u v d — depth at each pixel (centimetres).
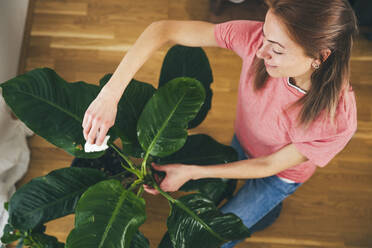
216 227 95
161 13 213
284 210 186
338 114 94
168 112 96
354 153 195
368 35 209
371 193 190
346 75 85
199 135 117
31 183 98
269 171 111
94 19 210
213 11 211
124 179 124
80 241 82
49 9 210
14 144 179
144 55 99
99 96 89
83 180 101
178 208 99
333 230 184
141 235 102
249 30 102
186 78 92
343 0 72
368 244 183
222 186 118
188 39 107
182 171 106
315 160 107
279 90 100
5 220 163
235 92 202
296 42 75
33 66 202
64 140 96
